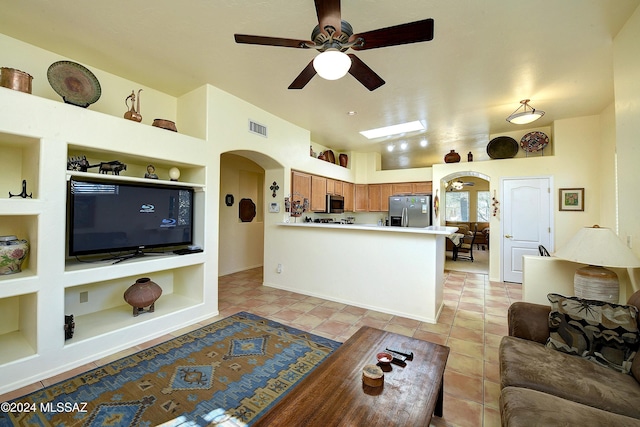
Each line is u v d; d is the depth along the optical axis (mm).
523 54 2559
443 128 4898
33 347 2082
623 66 2170
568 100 3662
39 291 2037
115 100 2982
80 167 2400
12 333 2326
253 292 4242
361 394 1322
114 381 2012
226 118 3408
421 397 1308
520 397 1304
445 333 2871
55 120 2107
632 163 2092
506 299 4004
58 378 2047
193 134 3297
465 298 4051
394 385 1396
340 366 1562
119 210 2631
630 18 2055
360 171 6996
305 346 2555
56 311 2111
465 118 4355
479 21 2115
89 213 2438
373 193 6992
